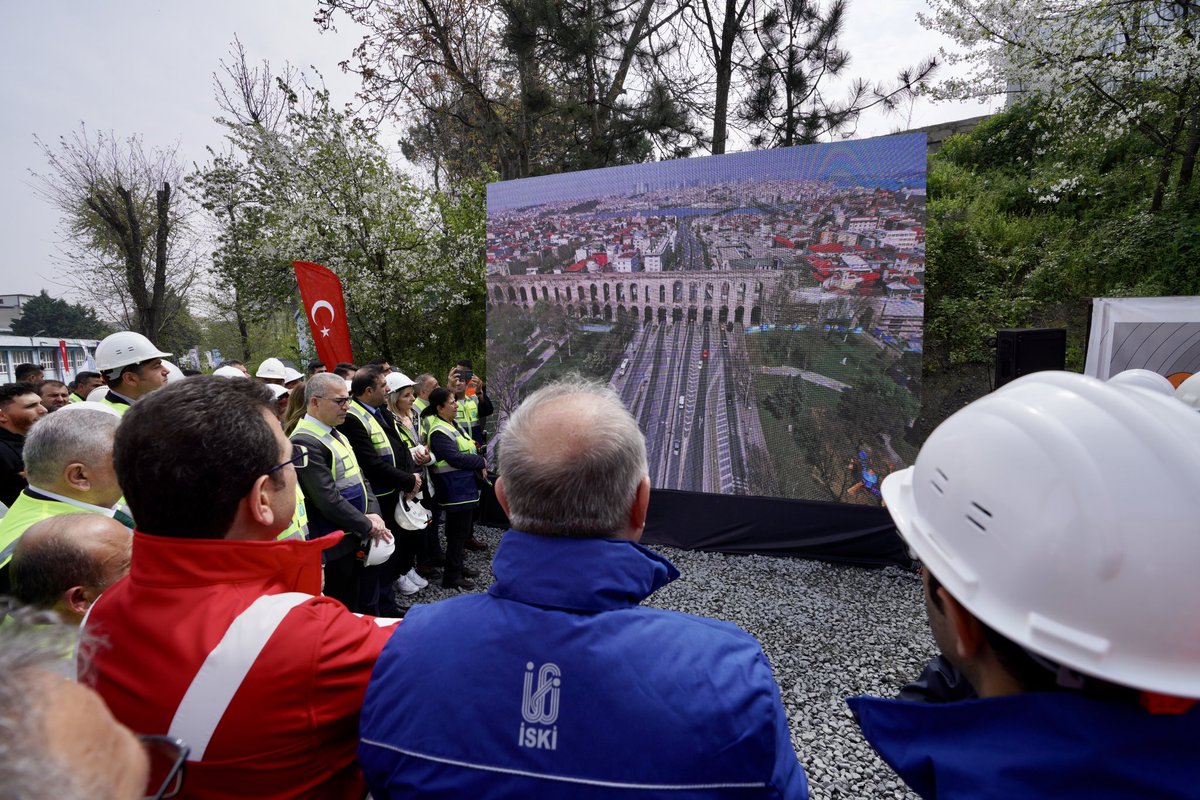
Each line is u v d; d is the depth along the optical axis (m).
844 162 5.19
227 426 1.03
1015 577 0.70
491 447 6.80
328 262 10.60
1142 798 0.61
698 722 0.83
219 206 12.22
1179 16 6.43
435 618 1.00
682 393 5.93
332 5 10.90
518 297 6.71
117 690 0.93
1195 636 0.61
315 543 1.12
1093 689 0.67
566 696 0.85
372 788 0.93
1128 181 7.43
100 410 2.06
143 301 13.05
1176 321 4.97
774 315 5.54
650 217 5.99
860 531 5.24
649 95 9.95
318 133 10.55
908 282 5.04
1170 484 0.63
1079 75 6.45
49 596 1.38
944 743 0.74
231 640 0.94
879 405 5.20
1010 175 8.87
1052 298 7.00
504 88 13.44
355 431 4.04
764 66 9.26
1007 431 0.75
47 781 0.39
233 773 0.92
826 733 3.03
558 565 0.96
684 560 5.50
